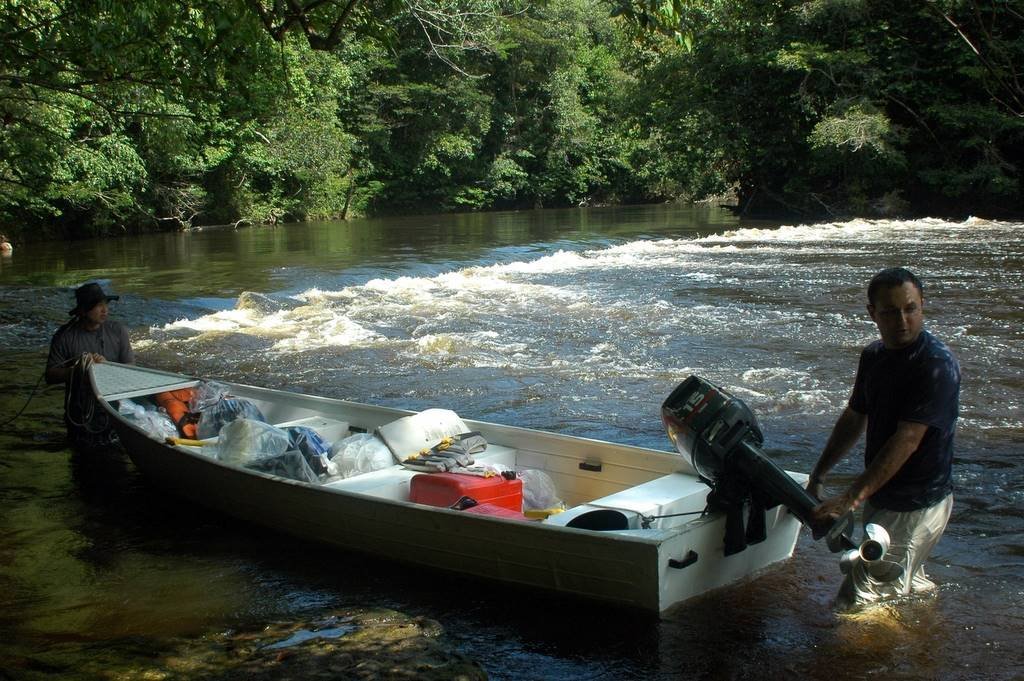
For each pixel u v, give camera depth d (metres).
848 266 17.80
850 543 4.14
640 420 7.96
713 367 9.82
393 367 10.19
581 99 53.62
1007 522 5.48
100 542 5.54
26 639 4.25
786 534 4.90
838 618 4.30
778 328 11.80
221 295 15.62
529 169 51.53
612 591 4.36
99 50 8.28
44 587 4.89
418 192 46.38
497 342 11.38
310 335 12.03
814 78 30.34
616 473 5.56
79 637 4.28
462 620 4.47
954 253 19.31
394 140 45.38
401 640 4.07
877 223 27.36
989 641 4.07
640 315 12.96
